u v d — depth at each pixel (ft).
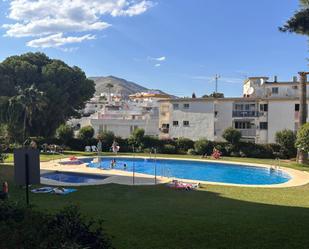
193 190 76.74
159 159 148.46
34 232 18.99
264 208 54.80
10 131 173.47
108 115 261.44
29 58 231.09
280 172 116.37
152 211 50.06
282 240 33.53
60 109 212.84
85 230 22.09
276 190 78.54
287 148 151.64
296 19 43.55
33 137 186.39
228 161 139.54
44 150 165.07
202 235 34.81
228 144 161.68
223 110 193.36
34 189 73.51
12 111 177.27
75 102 237.04
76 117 259.19
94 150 173.68
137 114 264.31
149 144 174.70
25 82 213.05
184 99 197.06
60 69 222.48
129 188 78.13
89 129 182.19
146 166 139.03
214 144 163.02
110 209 51.52
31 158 33.55
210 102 192.75
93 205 55.88
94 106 398.83
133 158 150.92
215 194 71.97
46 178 93.40
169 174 121.60
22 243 17.83
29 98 181.06
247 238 34.01
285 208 55.21
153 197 67.36
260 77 219.20
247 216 45.80
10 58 225.56
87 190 74.64
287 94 199.21
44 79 216.95
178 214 47.34
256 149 157.07
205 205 57.82
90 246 20.99
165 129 209.05
